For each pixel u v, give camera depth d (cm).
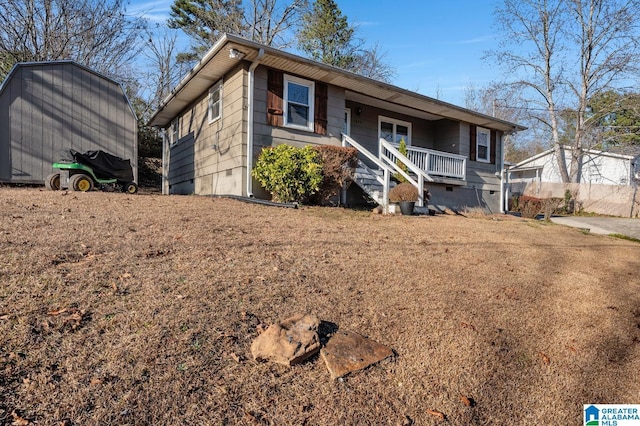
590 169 2403
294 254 424
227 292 300
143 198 754
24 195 664
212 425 173
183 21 2342
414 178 1114
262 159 827
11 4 1502
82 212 534
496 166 1486
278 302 295
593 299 383
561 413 209
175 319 249
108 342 218
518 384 229
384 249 495
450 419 195
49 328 225
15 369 189
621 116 2373
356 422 186
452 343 263
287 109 925
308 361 226
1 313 235
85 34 1750
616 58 2066
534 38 2261
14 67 979
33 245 360
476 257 507
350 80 977
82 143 1088
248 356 223
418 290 353
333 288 336
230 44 766
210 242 433
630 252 685
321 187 861
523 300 359
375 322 281
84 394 179
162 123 1520
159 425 169
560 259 559
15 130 983
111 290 281
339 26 2484
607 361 264
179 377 198
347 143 1028
